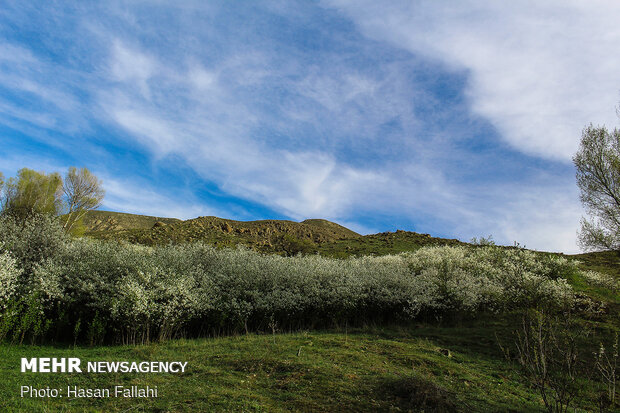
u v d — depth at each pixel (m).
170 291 9.37
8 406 4.76
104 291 9.59
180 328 9.66
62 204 30.09
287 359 6.99
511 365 7.78
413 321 11.65
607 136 16.72
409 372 6.70
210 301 10.31
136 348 7.88
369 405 5.25
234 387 5.74
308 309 11.28
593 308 11.54
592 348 8.41
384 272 14.00
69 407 4.88
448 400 5.47
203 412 4.84
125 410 4.86
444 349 8.42
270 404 5.18
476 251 18.28
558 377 6.88
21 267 10.29
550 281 12.82
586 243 16.75
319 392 5.58
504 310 11.84
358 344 8.52
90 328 8.45
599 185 16.80
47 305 8.96
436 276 13.80
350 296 11.57
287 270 12.95
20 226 12.15
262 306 10.52
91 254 11.59
